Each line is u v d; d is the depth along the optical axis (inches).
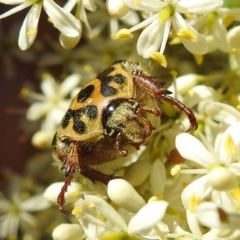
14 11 4.1
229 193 3.6
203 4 4.0
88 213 3.9
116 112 3.6
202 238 3.7
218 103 4.1
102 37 5.7
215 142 3.9
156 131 4.0
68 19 4.0
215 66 5.4
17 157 6.7
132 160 3.8
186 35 3.9
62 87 5.8
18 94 6.6
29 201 5.8
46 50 6.3
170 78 4.4
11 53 6.4
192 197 3.6
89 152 3.7
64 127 3.7
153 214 3.7
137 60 4.3
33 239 5.8
